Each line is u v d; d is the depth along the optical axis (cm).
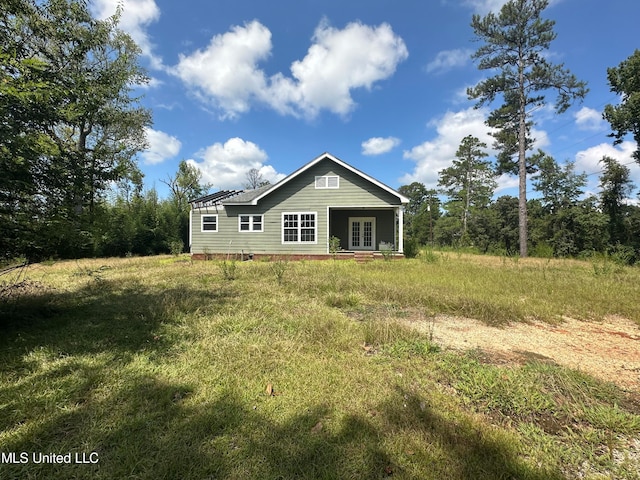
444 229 4253
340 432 215
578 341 406
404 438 209
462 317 512
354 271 982
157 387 271
